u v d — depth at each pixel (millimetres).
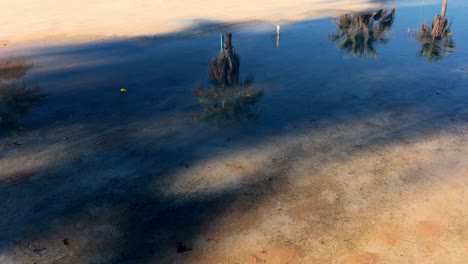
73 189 6258
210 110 8750
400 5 17547
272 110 8781
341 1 18094
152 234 5402
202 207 5891
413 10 16828
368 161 6965
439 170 6719
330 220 5613
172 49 12367
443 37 13609
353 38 13500
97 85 9953
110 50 12305
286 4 17578
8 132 7797
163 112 8672
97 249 5168
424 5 17562
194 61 11445
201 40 13133
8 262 4973
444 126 8109
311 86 9969
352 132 7906
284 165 6863
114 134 7805
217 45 12680
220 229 5477
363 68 11125
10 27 14258
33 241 5285
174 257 5035
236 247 5172
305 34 13852
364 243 5223
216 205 5926
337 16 15867
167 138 7684
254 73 10695
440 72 10797
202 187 6316
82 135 7754
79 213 5770
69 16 15562
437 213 5750
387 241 5254
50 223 5578
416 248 5148
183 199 6059
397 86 9969
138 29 14164
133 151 7254
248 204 5941
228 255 5051
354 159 7027
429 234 5367
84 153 7168
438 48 12656
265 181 6449
